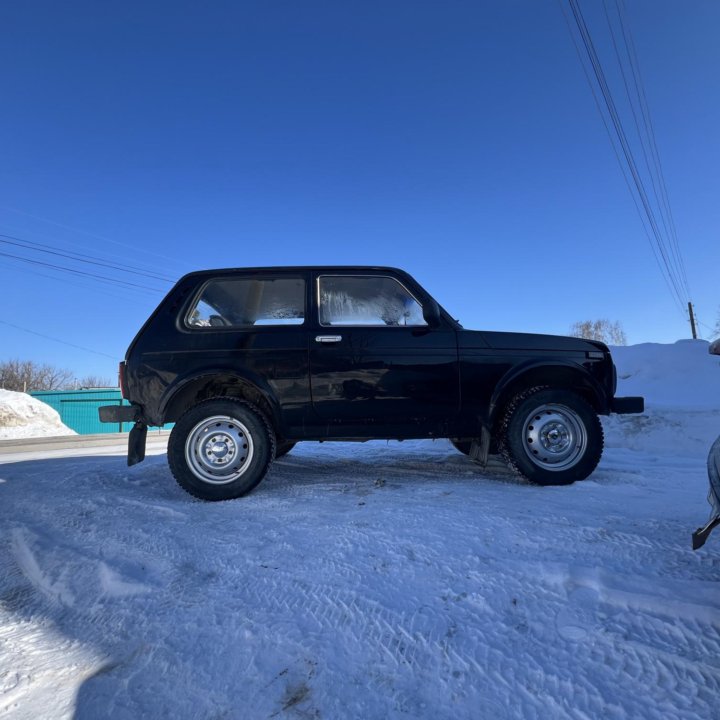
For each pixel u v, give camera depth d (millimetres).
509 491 3498
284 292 3990
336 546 2551
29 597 2400
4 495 4301
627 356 8703
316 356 3744
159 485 4168
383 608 1968
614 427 5996
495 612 1905
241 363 3717
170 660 1792
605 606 1901
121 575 2447
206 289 3953
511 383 3820
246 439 3611
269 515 3123
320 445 6152
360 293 4031
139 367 3738
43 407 23016
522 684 1554
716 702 1440
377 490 3629
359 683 1606
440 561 2303
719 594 1934
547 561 2248
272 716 1499
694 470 4258
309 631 1883
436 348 3814
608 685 1528
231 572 2381
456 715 1456
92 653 1879
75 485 4293
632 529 2607
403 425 3785
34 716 1548
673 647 1666
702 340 8688
